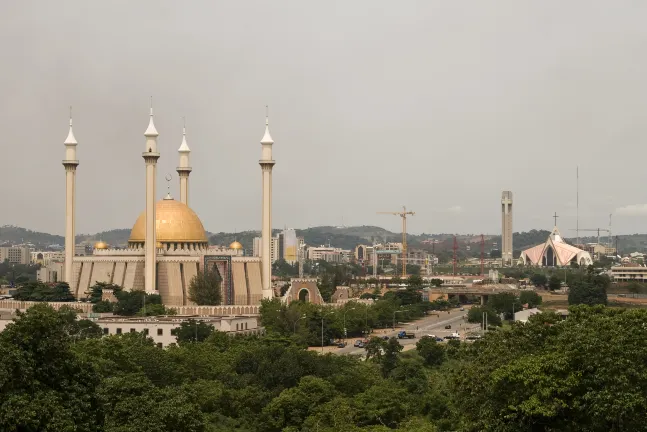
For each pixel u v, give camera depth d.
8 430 199.50
